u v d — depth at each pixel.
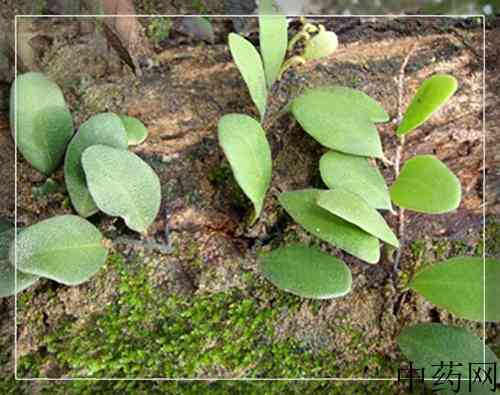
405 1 0.25
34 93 0.19
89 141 0.19
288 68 0.22
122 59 0.22
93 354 0.19
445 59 0.22
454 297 0.18
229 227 0.21
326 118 0.19
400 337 0.19
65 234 0.18
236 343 0.20
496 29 0.23
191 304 0.20
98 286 0.20
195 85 0.22
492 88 0.22
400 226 0.21
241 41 0.19
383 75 0.22
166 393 0.19
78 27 0.22
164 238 0.20
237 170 0.18
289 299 0.20
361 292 0.20
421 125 0.21
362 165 0.19
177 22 0.22
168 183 0.21
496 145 0.22
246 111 0.21
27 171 0.21
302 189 0.20
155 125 0.21
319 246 0.21
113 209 0.18
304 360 0.20
